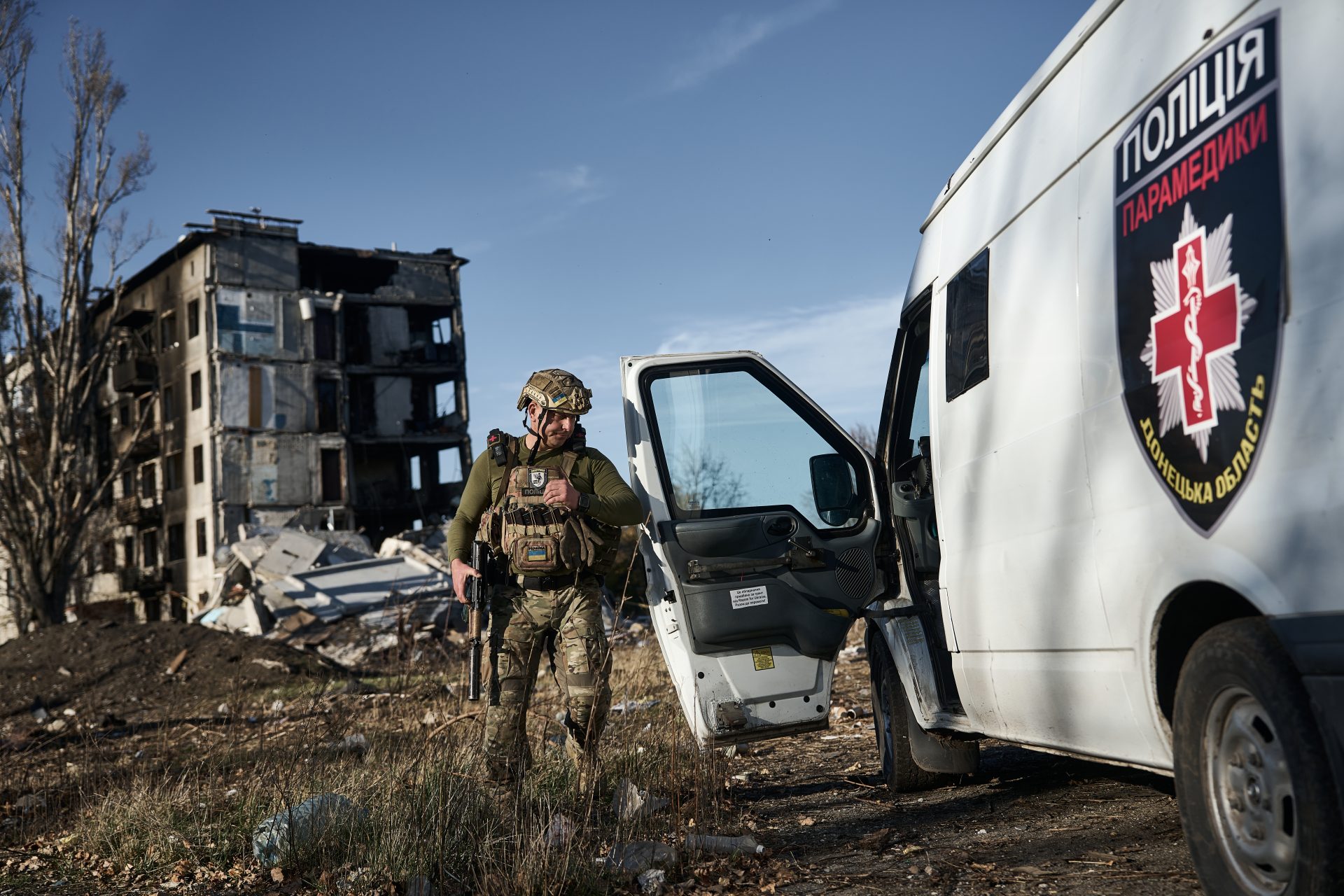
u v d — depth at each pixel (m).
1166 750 2.95
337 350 45.75
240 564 26.86
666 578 5.25
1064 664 3.40
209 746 8.42
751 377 5.55
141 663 15.83
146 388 47.75
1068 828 4.10
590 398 4.65
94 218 37.38
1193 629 2.91
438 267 48.81
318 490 44.31
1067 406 3.30
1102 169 3.14
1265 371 2.40
